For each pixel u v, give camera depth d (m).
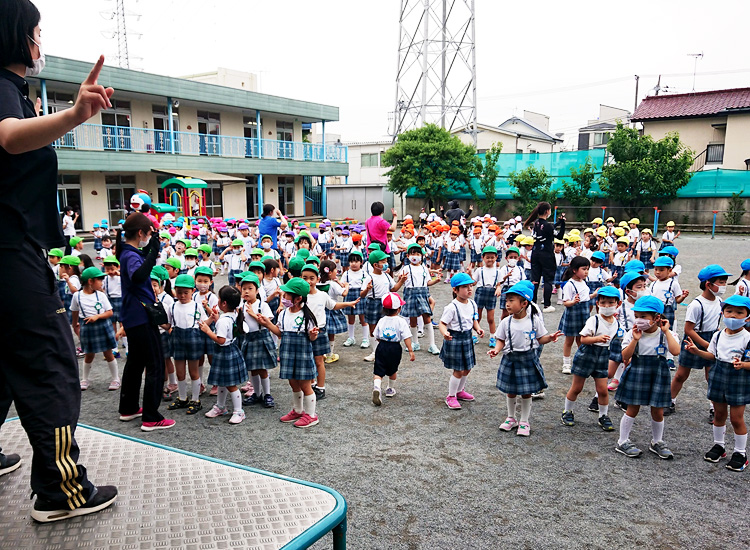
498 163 31.41
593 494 3.99
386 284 7.91
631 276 5.91
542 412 5.69
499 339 5.04
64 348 1.81
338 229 15.42
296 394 5.38
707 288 5.40
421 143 30.27
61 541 1.63
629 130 26.78
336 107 33.81
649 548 3.33
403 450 4.76
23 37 1.65
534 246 10.20
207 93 25.89
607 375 5.17
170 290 5.66
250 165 28.77
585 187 27.77
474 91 35.19
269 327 5.31
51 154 1.75
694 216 26.19
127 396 5.28
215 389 6.29
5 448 2.33
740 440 4.35
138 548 1.59
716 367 4.44
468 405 5.89
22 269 1.68
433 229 15.00
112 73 21.97
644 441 4.94
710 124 27.97
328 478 4.24
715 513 3.73
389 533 3.49
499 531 3.52
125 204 24.83
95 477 2.04
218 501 1.87
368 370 7.14
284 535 1.66
